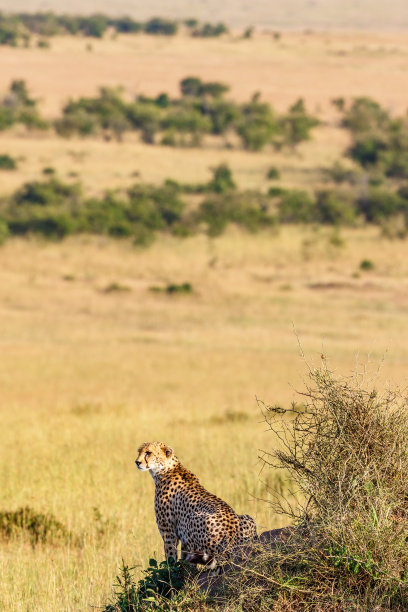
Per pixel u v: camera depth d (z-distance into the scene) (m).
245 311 90.06
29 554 19.12
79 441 35.06
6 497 24.95
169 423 40.75
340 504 11.32
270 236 126.12
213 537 12.46
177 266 109.12
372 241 127.56
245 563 11.73
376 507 11.37
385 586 10.80
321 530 11.43
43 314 87.12
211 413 44.44
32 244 116.25
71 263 108.69
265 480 24.16
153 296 95.81
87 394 54.44
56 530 21.09
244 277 105.12
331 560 11.16
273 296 96.56
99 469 28.78
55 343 75.38
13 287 97.06
